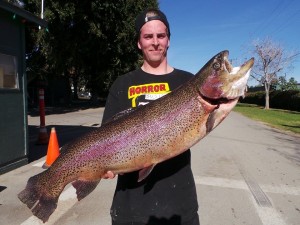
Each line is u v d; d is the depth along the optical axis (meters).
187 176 0.99
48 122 7.25
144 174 0.94
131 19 11.16
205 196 2.29
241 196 2.30
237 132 5.78
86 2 10.01
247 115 10.70
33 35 10.74
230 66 0.92
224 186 2.52
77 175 0.99
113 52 11.62
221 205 2.13
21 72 3.15
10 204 2.12
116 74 12.15
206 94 0.92
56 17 9.95
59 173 1.00
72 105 14.42
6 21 2.97
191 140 0.95
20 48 3.16
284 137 5.37
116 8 10.42
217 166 3.14
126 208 0.97
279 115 11.12
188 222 0.96
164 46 1.03
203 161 3.34
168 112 0.95
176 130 0.94
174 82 1.04
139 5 11.30
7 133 2.91
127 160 0.96
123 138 0.96
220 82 0.91
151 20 1.02
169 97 0.97
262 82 17.28
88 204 2.12
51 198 1.01
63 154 1.01
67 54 10.88
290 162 3.40
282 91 16.61
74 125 6.62
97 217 1.93
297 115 11.42
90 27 10.31
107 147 0.97
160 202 0.96
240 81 0.91
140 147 0.95
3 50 2.93
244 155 3.71
